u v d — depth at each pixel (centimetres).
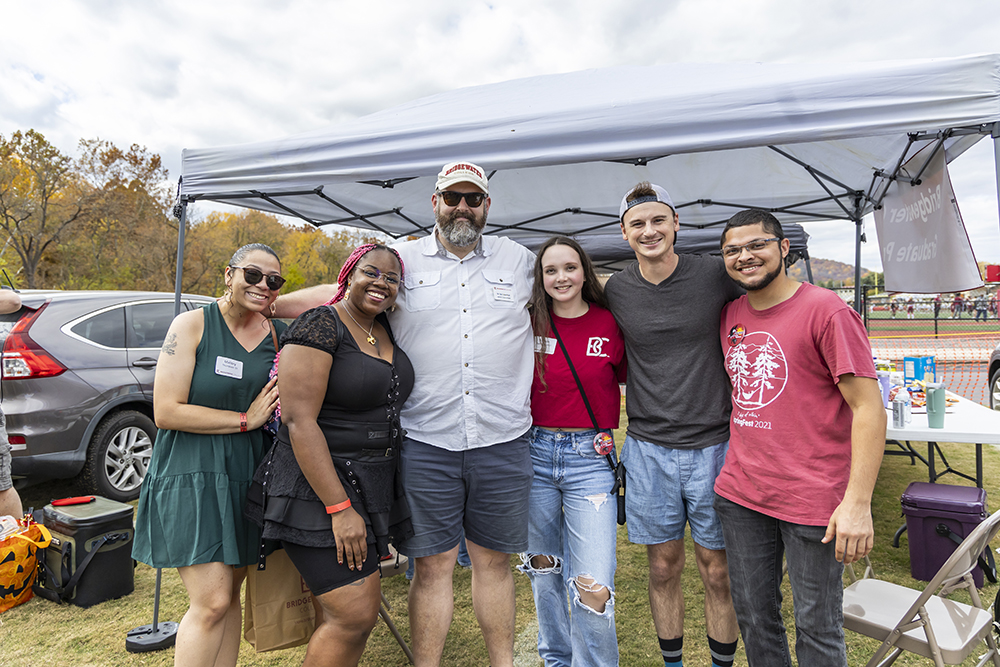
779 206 544
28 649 270
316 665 182
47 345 428
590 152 243
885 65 224
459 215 210
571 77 343
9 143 3172
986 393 935
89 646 273
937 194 348
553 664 240
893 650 196
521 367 222
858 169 430
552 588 235
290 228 4400
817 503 174
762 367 187
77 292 471
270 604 204
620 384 241
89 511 325
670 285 215
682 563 226
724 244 191
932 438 322
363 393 178
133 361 476
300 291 236
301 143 275
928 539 321
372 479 182
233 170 287
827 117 222
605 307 232
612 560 216
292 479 175
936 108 214
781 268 187
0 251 3198
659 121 236
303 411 170
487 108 277
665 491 217
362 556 176
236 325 208
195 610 191
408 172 262
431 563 213
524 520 219
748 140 229
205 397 197
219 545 191
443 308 212
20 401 411
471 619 293
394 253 192
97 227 3453
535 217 589
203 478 191
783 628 195
